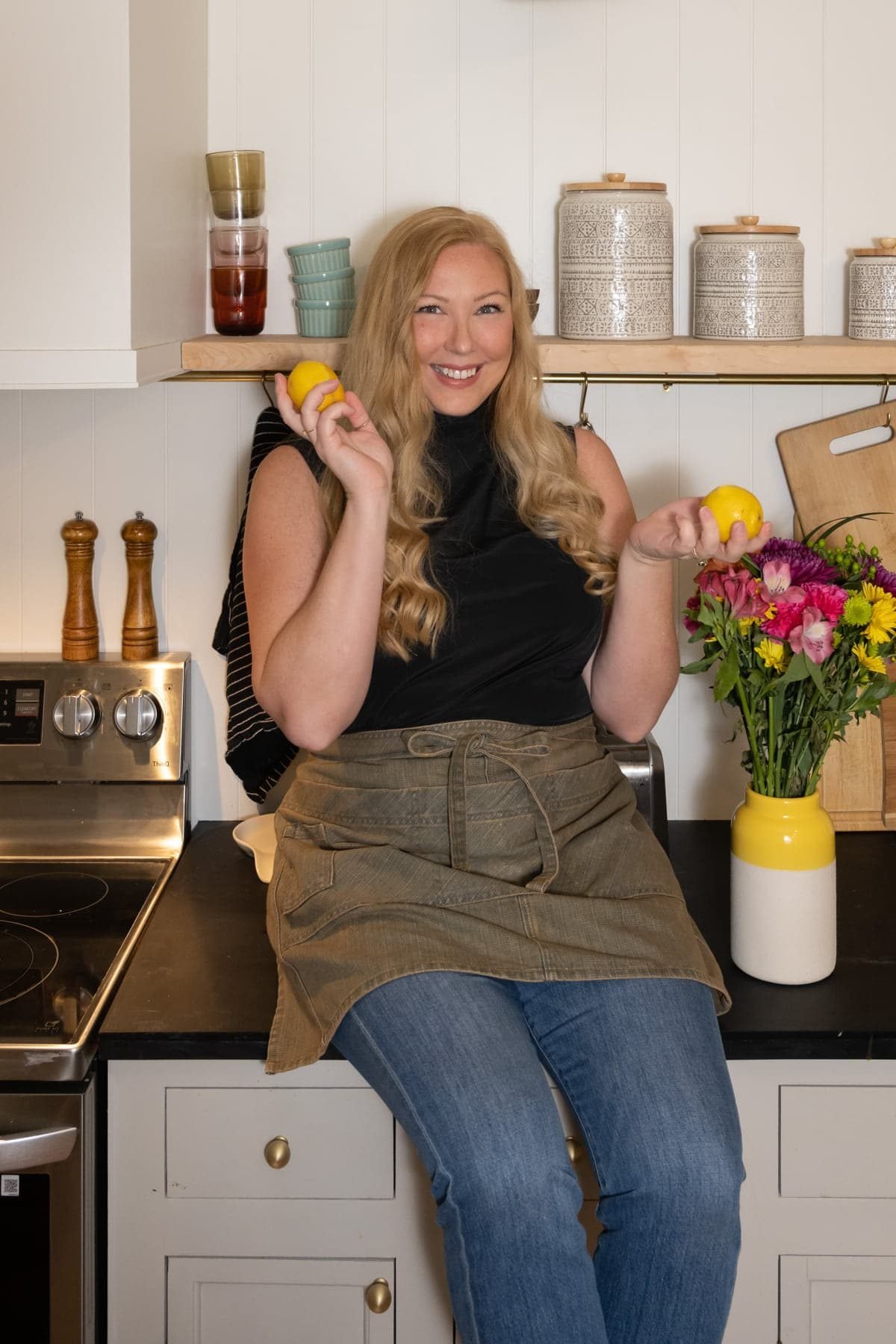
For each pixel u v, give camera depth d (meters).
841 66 1.91
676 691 2.03
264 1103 1.42
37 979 1.52
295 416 1.42
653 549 1.53
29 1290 1.40
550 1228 1.22
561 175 1.92
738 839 1.56
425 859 1.43
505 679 1.52
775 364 1.73
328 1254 1.44
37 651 1.99
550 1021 1.38
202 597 1.98
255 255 1.82
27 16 1.51
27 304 1.55
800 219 1.94
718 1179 1.26
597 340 1.77
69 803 1.94
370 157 1.92
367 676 1.43
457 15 1.89
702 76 1.91
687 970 1.38
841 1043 1.42
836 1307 1.48
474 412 1.62
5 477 1.96
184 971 1.54
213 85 1.91
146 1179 1.43
